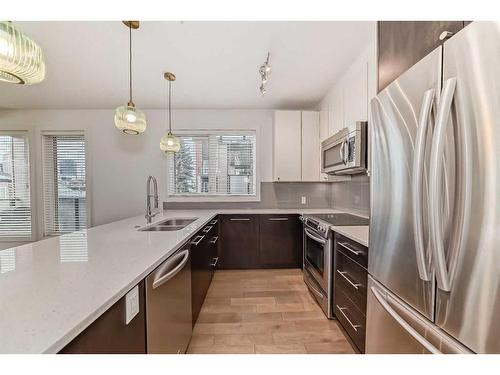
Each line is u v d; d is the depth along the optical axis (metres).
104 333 0.79
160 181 3.74
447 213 0.77
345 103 2.52
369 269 1.35
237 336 1.91
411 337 1.00
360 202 2.81
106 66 2.38
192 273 1.93
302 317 2.18
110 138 3.71
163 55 2.17
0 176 3.63
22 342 0.58
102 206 3.72
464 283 0.73
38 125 3.64
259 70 2.42
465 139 0.71
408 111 0.98
